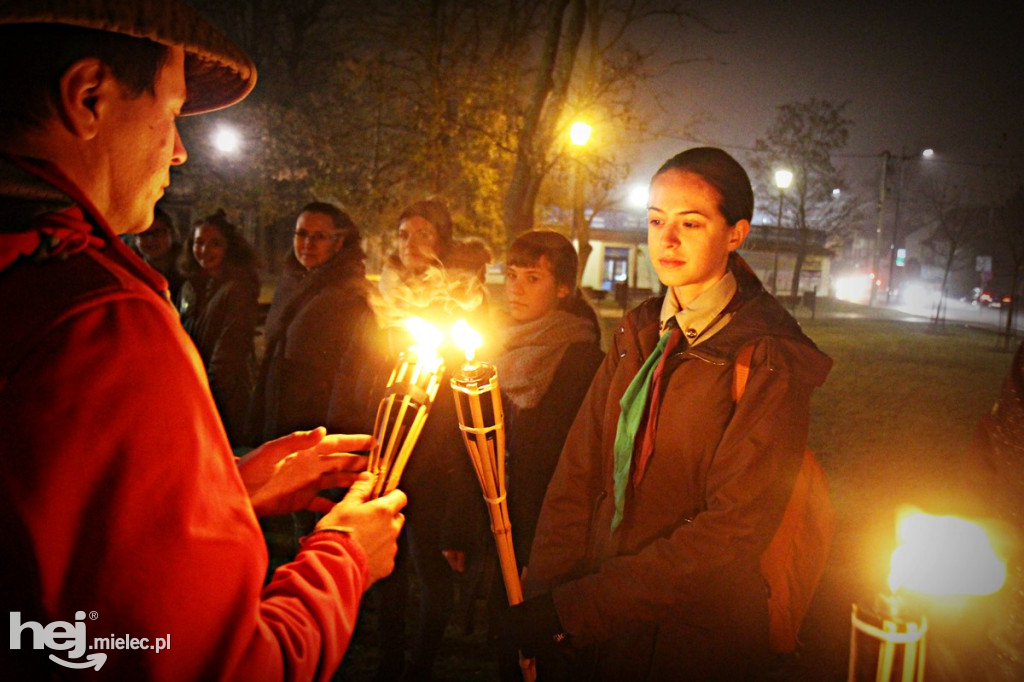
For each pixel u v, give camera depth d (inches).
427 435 95.3
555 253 94.1
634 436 62.8
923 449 254.5
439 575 99.7
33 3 29.1
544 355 90.2
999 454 52.7
